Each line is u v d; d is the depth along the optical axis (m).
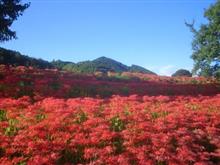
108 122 16.50
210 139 15.93
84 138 14.08
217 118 18.16
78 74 32.44
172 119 16.81
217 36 39.28
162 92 27.66
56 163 13.00
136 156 13.34
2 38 30.39
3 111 17.97
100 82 27.44
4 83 23.59
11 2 29.66
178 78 39.09
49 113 17.09
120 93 25.92
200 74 39.91
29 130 14.55
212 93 29.38
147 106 19.66
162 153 13.45
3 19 29.41
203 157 13.92
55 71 31.89
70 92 24.16
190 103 22.12
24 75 27.47
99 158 12.91
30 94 22.56
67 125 15.52
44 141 13.48
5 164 11.88
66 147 13.73
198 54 39.78
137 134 14.87
